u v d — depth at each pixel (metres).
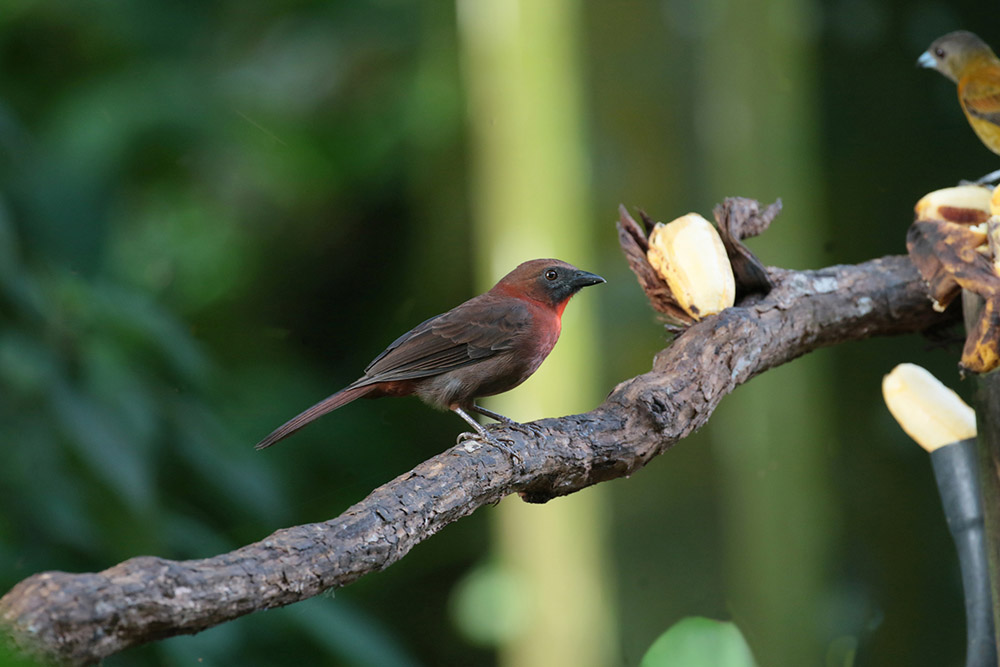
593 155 8.37
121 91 13.29
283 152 15.52
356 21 16.27
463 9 10.00
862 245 8.00
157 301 14.08
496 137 9.16
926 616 7.78
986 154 8.19
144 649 7.68
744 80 8.00
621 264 8.55
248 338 15.30
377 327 16.50
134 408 8.05
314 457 13.46
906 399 6.56
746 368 6.55
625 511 8.27
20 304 8.09
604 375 8.57
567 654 8.88
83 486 7.85
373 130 15.91
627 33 8.23
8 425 7.86
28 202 9.23
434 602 14.60
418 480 4.84
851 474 7.91
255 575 3.98
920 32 8.23
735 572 8.00
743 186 8.04
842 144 8.03
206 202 15.55
